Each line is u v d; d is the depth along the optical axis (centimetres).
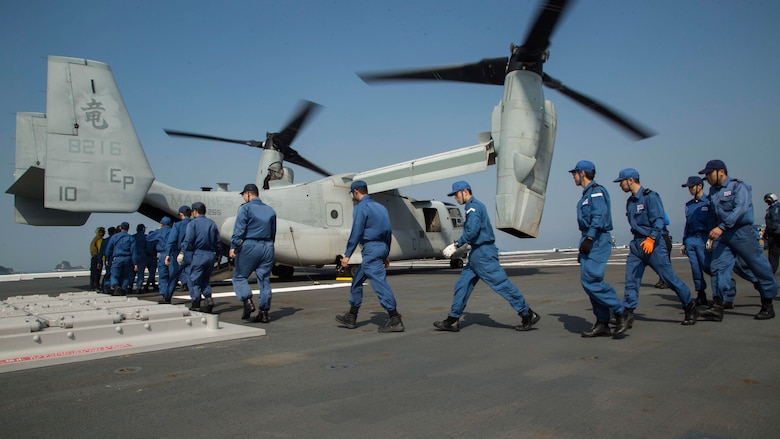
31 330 485
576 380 387
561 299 915
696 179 832
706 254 821
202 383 385
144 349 493
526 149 1320
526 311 599
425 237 1906
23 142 1307
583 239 548
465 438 274
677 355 465
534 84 1322
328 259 1586
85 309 623
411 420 304
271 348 515
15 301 741
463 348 511
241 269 693
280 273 1688
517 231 1354
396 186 1630
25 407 330
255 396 353
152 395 355
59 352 463
